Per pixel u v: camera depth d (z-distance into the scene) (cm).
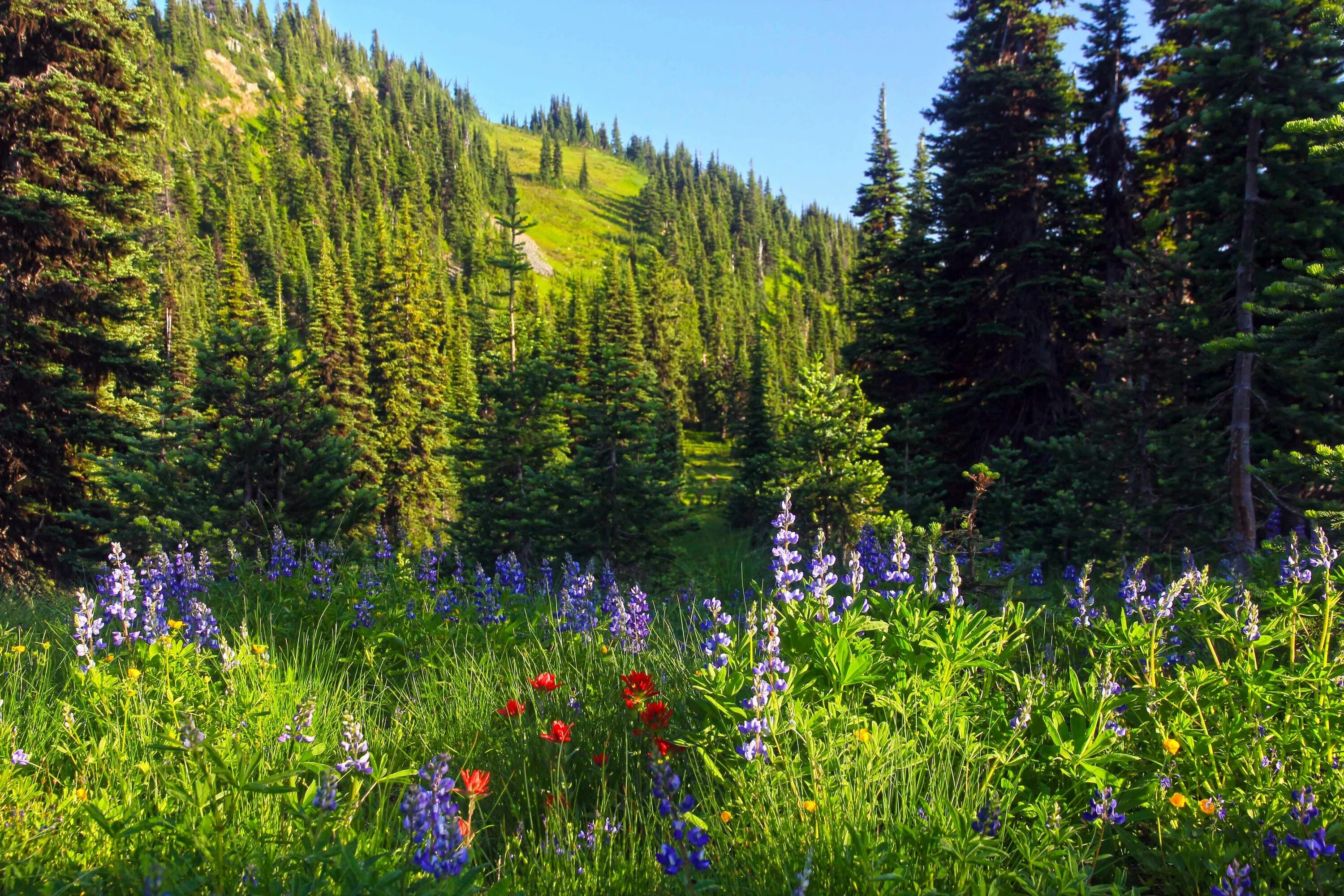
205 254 8369
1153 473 1133
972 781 343
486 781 287
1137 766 359
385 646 638
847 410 1641
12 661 543
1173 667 445
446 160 17088
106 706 414
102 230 1555
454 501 3638
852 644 420
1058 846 294
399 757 420
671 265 13912
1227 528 1052
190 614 557
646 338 6362
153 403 1552
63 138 1488
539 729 436
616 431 1303
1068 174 1841
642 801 361
